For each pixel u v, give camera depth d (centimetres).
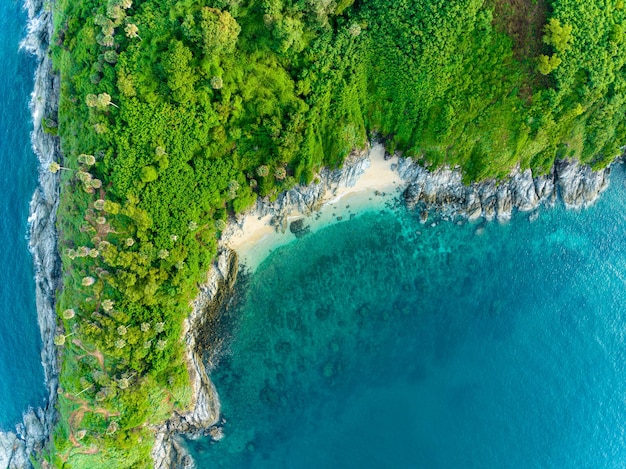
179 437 6038
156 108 5012
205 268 5747
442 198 6169
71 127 5281
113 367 5359
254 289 6116
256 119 5369
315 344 6134
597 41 5181
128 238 5175
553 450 6081
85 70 5041
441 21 5062
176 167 5275
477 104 5534
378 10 5162
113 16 4659
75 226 5303
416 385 6169
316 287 6153
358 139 5856
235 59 5112
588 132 5800
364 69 5528
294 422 6125
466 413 6141
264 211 6022
